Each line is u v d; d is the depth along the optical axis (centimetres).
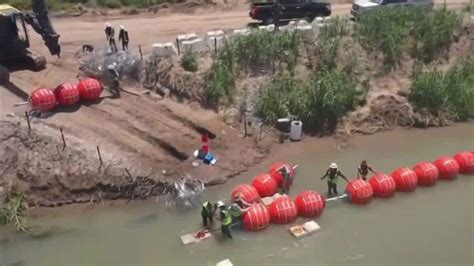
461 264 1939
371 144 2728
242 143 2631
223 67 2830
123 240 2081
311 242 2059
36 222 2177
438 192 2355
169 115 2692
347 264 1947
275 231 2108
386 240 2064
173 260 1981
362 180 2273
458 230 2116
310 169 2505
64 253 2020
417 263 1947
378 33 3141
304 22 3228
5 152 2317
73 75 2902
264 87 2859
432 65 3164
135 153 2441
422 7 3403
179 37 3012
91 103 2686
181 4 3947
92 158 2364
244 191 2183
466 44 3262
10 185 2253
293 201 2195
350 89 2883
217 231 2109
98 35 3388
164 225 2159
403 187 2320
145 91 2823
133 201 2291
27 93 2703
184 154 2480
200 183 2350
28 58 2952
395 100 2930
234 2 4038
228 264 1909
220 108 2784
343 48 3080
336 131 2794
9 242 2078
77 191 2286
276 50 2956
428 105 2958
